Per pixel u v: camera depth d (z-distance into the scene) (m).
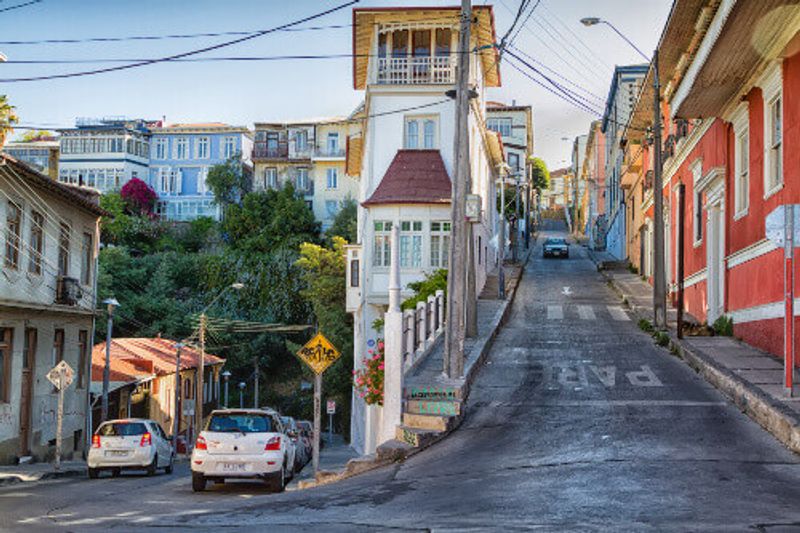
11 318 25.80
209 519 10.25
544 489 10.27
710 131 26.86
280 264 60.47
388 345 15.98
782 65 17.97
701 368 19.56
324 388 48.75
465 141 18.05
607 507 9.06
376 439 18.78
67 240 30.58
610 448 12.69
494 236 54.19
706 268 28.03
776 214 13.98
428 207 34.59
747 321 22.28
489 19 35.31
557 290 43.34
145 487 18.48
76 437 31.48
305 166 74.00
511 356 23.72
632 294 39.66
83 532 9.52
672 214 36.28
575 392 18.14
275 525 9.28
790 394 14.16
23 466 24.94
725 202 24.39
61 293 29.27
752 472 10.76
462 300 17.78
